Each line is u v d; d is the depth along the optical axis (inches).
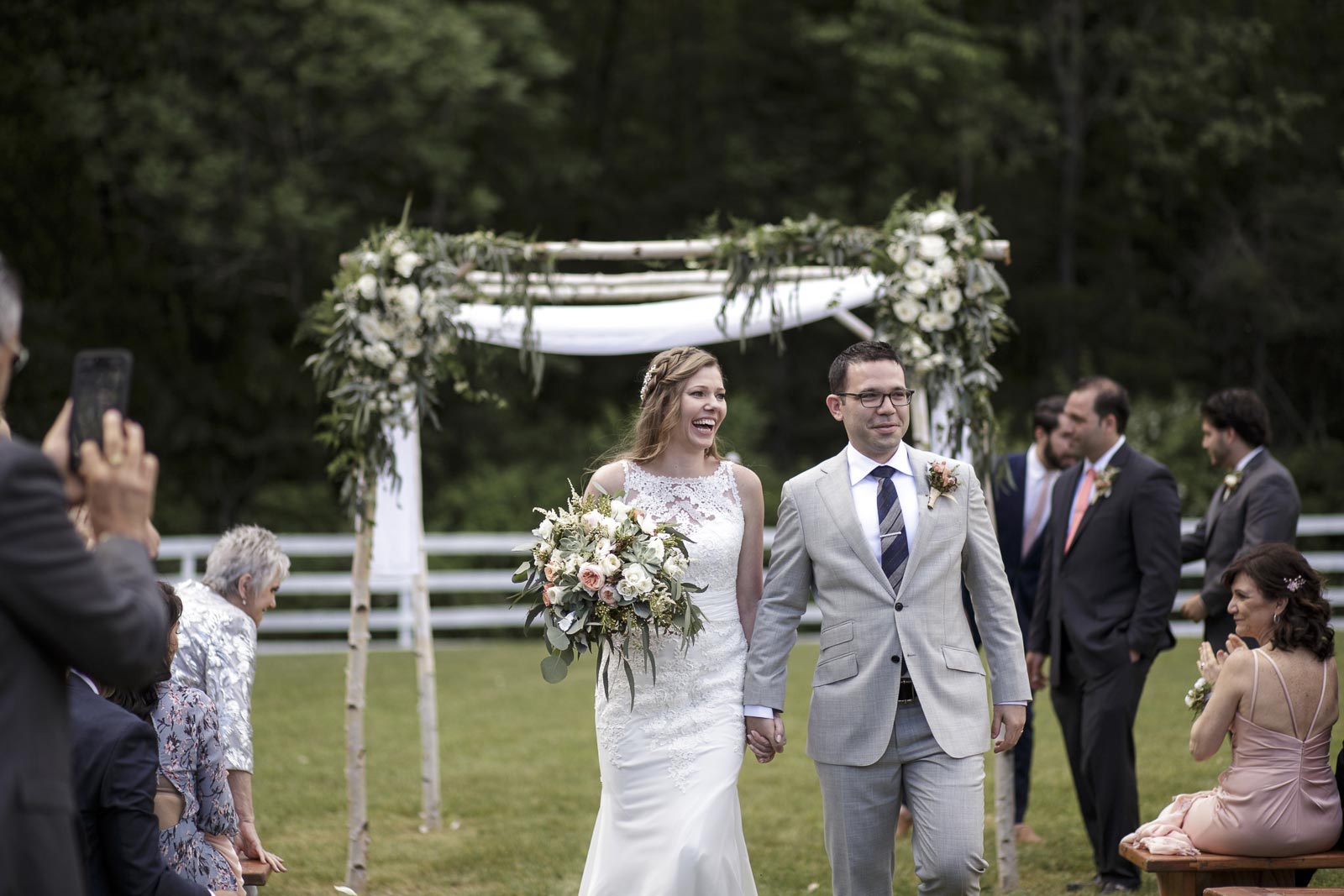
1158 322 841.5
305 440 775.1
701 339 259.9
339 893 221.9
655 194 860.6
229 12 690.2
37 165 703.1
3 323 88.5
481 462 769.6
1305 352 872.9
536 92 842.2
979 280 229.9
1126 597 216.8
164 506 732.0
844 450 174.1
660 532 169.2
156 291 746.8
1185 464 697.6
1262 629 173.3
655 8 903.1
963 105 778.2
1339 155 865.5
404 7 689.0
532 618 172.2
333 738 356.2
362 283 236.2
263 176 688.4
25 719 88.3
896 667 162.1
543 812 278.2
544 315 261.6
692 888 162.7
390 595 693.3
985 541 168.7
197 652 171.9
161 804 145.7
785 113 862.5
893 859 166.4
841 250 236.4
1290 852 167.3
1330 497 777.6
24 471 86.8
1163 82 812.0
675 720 171.0
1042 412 250.8
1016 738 165.3
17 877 86.4
